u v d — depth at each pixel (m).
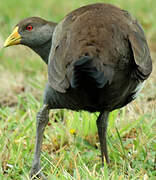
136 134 11.45
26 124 11.84
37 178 9.41
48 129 11.73
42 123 9.68
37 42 10.61
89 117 11.45
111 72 8.21
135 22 9.32
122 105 9.55
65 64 8.43
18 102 13.26
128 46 8.58
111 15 8.90
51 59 8.91
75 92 8.59
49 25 10.59
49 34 10.56
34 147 10.79
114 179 8.95
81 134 11.45
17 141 10.88
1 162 10.00
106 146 10.02
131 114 11.94
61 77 8.52
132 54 8.59
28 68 15.82
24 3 20.67
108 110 9.39
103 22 8.67
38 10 19.86
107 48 8.27
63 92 8.47
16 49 16.69
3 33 16.83
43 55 10.81
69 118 11.59
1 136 10.77
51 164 9.84
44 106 9.61
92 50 8.12
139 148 10.58
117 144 10.81
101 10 9.04
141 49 8.71
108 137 10.81
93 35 8.41
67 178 9.06
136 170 9.86
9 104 13.80
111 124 11.40
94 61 7.95
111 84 8.41
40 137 9.74
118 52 8.36
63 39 8.77
